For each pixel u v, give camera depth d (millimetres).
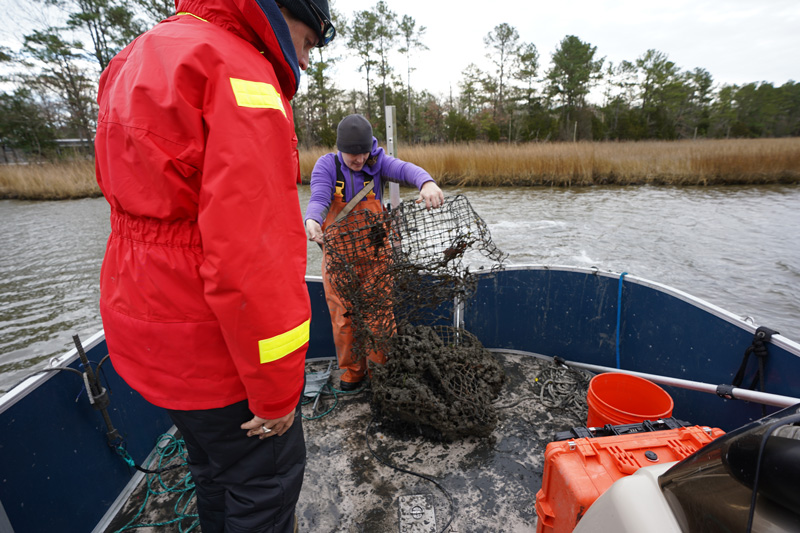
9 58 37438
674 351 2574
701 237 9898
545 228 10797
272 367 1112
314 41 1406
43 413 1693
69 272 8984
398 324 2621
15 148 39219
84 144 42031
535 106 58250
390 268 2301
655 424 1714
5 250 10781
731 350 2189
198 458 1481
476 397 2525
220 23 1122
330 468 2336
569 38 61625
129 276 1147
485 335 3416
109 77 1191
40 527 1639
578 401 2812
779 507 801
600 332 3074
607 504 1091
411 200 2354
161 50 1029
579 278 3074
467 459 2375
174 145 1017
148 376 1206
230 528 1394
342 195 2609
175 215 1075
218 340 1168
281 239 1096
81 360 1840
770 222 11375
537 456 2389
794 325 5898
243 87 1031
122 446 2135
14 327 6645
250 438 1316
